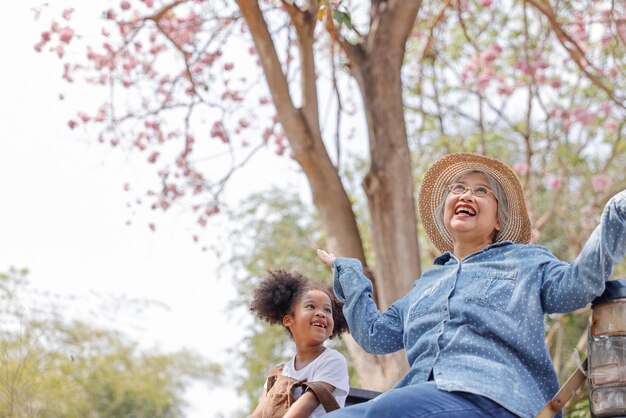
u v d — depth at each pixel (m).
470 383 3.02
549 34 9.48
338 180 7.40
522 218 3.63
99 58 9.05
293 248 13.77
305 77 7.38
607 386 2.98
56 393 13.20
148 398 19.22
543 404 3.10
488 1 9.52
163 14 8.08
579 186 11.16
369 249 12.80
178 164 9.59
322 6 6.03
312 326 4.28
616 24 8.69
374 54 7.63
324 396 4.00
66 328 14.02
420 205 3.90
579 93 10.26
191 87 9.20
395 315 3.64
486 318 3.18
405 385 3.30
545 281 3.21
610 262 3.00
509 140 12.30
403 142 7.47
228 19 9.09
